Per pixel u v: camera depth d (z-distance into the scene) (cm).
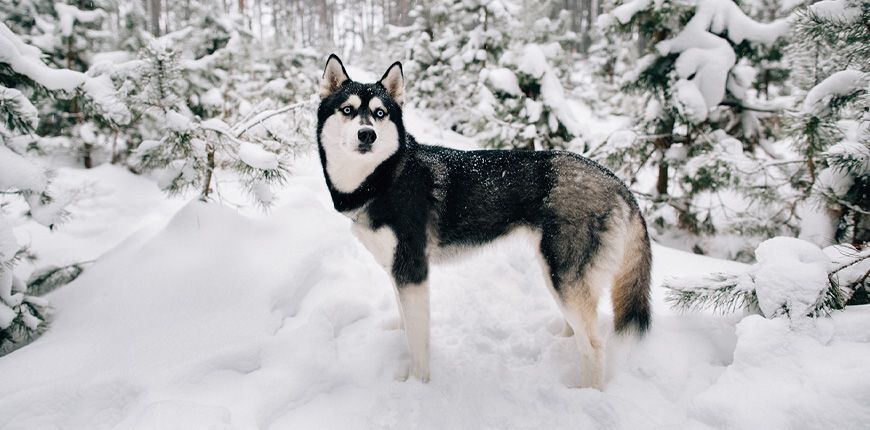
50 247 455
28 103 278
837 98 334
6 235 264
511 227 277
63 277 363
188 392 230
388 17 3547
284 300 315
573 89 1494
